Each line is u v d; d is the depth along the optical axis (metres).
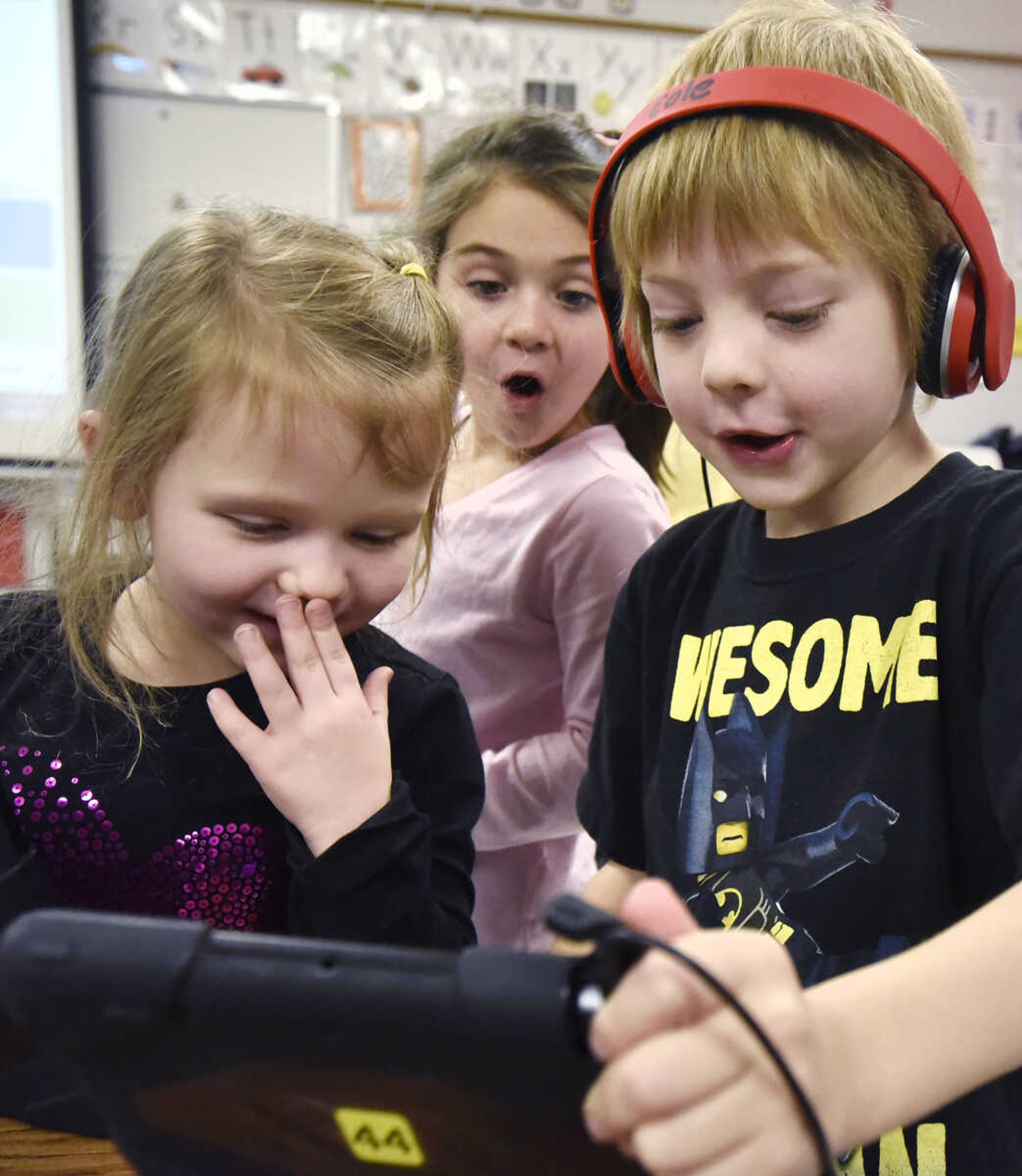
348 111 2.06
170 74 2.00
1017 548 0.60
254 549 0.67
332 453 0.65
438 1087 0.35
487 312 1.08
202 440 0.66
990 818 0.61
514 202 1.06
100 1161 0.52
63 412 1.35
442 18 2.07
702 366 0.62
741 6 0.71
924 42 2.18
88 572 0.77
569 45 2.12
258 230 0.76
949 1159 0.58
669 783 0.73
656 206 0.61
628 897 0.38
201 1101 0.37
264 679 0.68
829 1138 0.36
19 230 1.95
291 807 0.68
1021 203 2.25
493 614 1.13
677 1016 0.34
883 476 0.68
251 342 0.67
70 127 1.95
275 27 2.02
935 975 0.41
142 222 1.90
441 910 0.72
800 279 0.59
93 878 0.75
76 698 0.77
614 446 1.16
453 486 1.21
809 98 0.58
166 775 0.75
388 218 2.07
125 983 0.36
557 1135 0.35
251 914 0.75
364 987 0.35
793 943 0.64
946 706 0.63
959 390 0.64
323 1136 0.37
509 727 1.15
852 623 0.67
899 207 0.60
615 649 0.83
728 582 0.75
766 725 0.69
